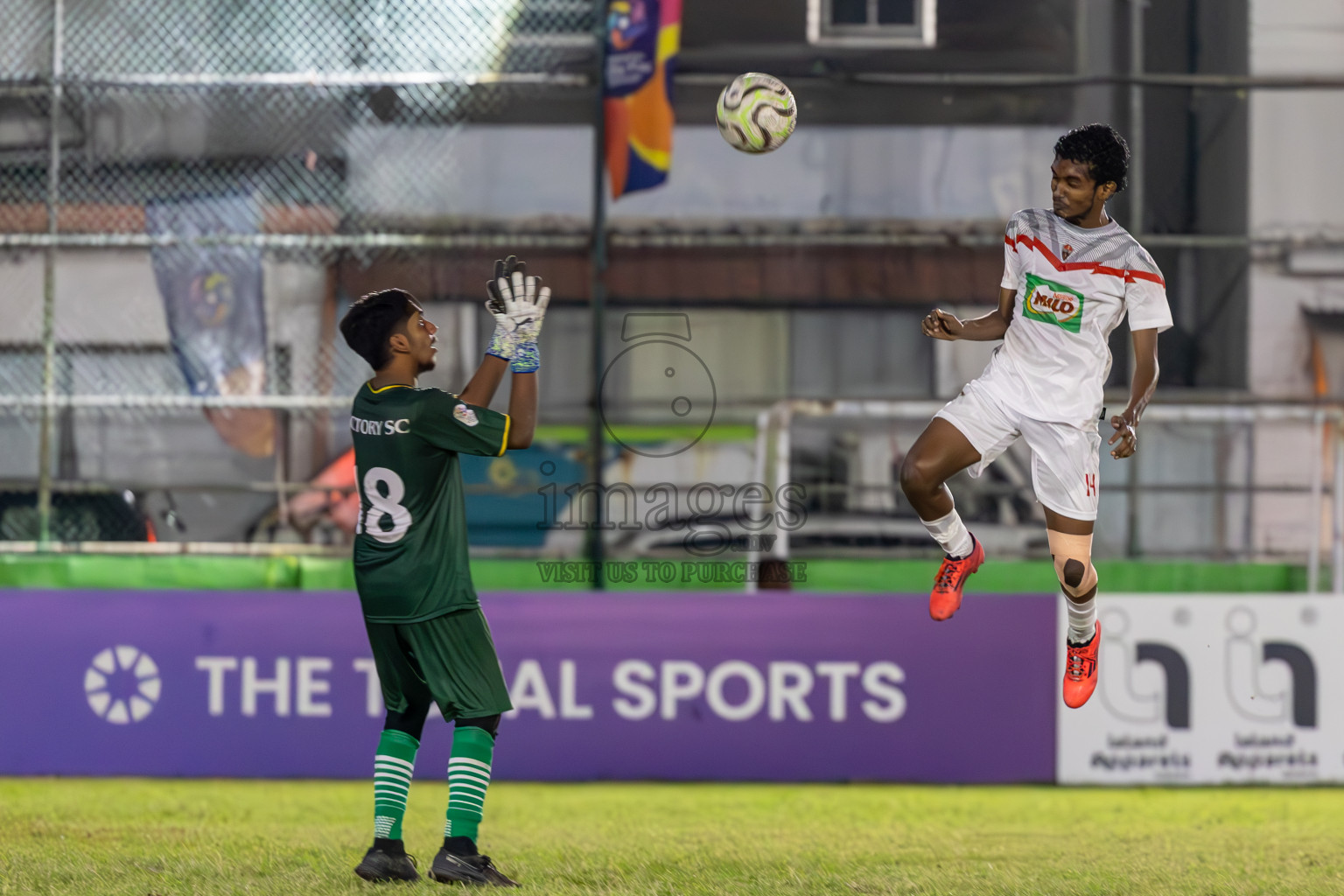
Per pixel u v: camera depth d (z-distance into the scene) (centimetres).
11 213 2467
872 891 1324
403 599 1321
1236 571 2456
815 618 2231
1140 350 1330
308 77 2494
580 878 1376
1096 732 2209
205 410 2467
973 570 1465
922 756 2216
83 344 2466
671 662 2231
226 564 2412
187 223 2480
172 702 2223
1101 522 2506
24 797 2020
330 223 2503
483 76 2522
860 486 2519
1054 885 1365
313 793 2097
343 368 2491
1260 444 2509
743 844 1652
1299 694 2206
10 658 2230
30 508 2444
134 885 1317
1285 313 2545
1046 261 1341
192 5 2488
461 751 1324
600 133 2492
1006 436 1382
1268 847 1644
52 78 2473
